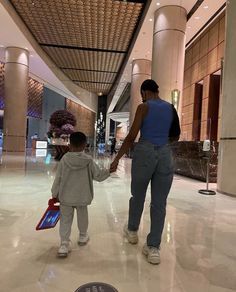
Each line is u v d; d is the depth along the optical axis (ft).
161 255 7.92
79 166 7.70
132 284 6.23
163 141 7.96
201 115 40.68
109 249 8.16
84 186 7.80
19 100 51.90
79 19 41.60
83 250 8.02
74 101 107.04
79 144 7.89
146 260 7.51
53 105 98.58
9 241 8.46
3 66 61.31
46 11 39.63
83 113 118.83
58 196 7.74
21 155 47.42
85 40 50.52
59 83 78.79
